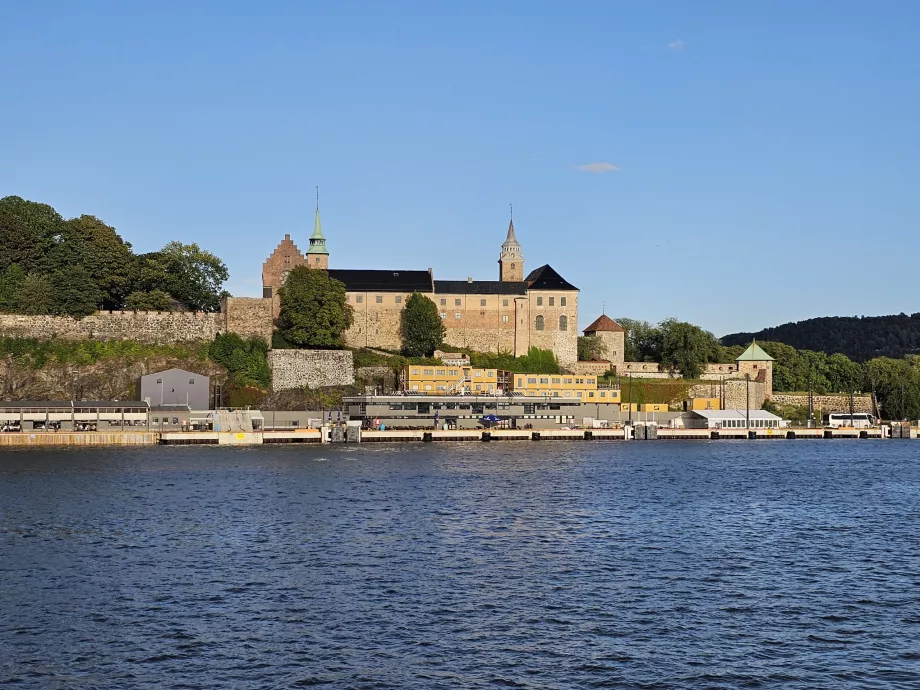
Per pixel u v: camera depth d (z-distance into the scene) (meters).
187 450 172.75
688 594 68.12
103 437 181.38
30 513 97.44
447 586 69.50
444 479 130.88
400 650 56.16
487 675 52.69
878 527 95.56
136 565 75.00
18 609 62.88
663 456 173.62
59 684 51.00
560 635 59.00
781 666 54.28
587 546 84.12
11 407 182.50
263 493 114.25
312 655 55.25
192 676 52.12
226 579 70.88
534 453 175.88
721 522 97.69
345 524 93.44
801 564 77.81
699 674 53.06
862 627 60.94
